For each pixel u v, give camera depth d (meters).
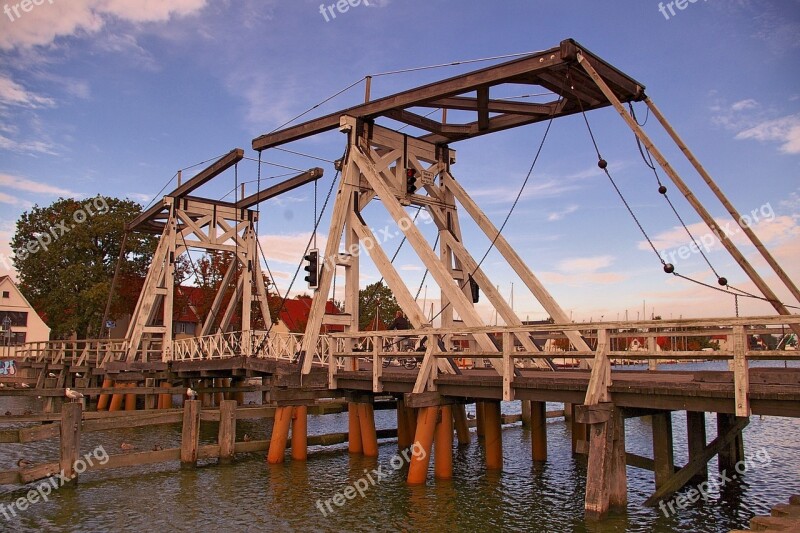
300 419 19.56
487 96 18.20
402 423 21.27
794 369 15.27
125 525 13.67
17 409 36.44
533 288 18.14
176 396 40.34
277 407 19.39
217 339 27.12
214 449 18.89
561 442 23.81
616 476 12.10
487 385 14.94
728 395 11.10
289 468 18.62
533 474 17.98
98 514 14.41
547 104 17.89
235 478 17.48
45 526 13.62
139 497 15.71
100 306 52.44
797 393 10.31
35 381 42.91
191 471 18.27
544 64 15.19
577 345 18.30
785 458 20.70
